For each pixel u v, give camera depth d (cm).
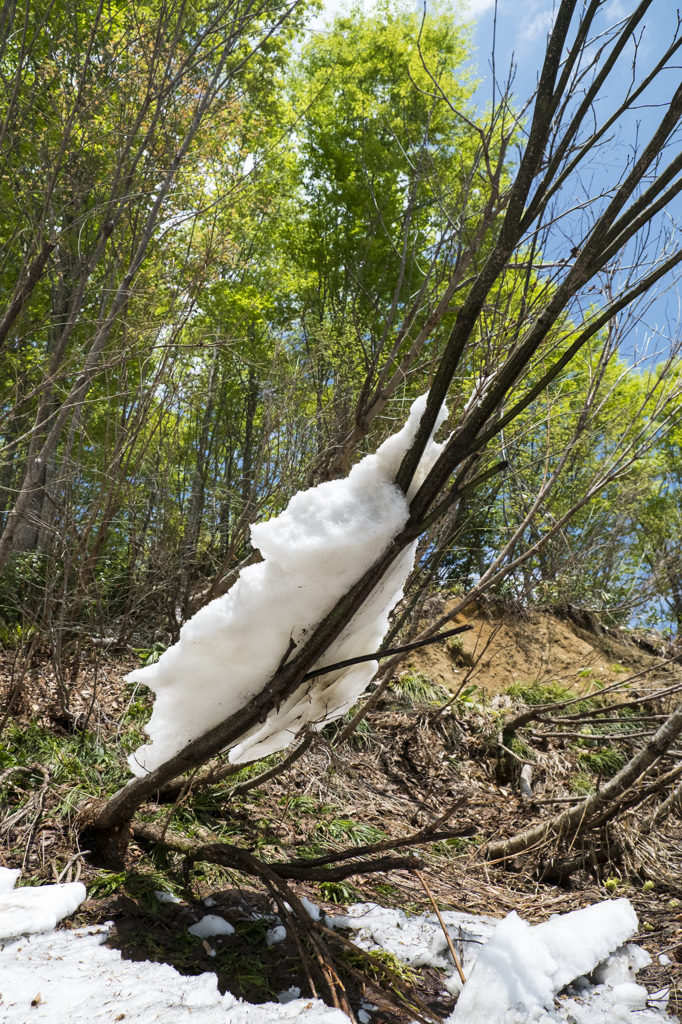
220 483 491
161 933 219
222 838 299
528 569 555
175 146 395
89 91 351
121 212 363
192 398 464
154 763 225
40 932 205
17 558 423
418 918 273
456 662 569
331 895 280
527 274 313
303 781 384
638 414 431
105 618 443
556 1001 220
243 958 214
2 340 269
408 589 396
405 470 186
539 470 529
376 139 777
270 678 205
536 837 357
